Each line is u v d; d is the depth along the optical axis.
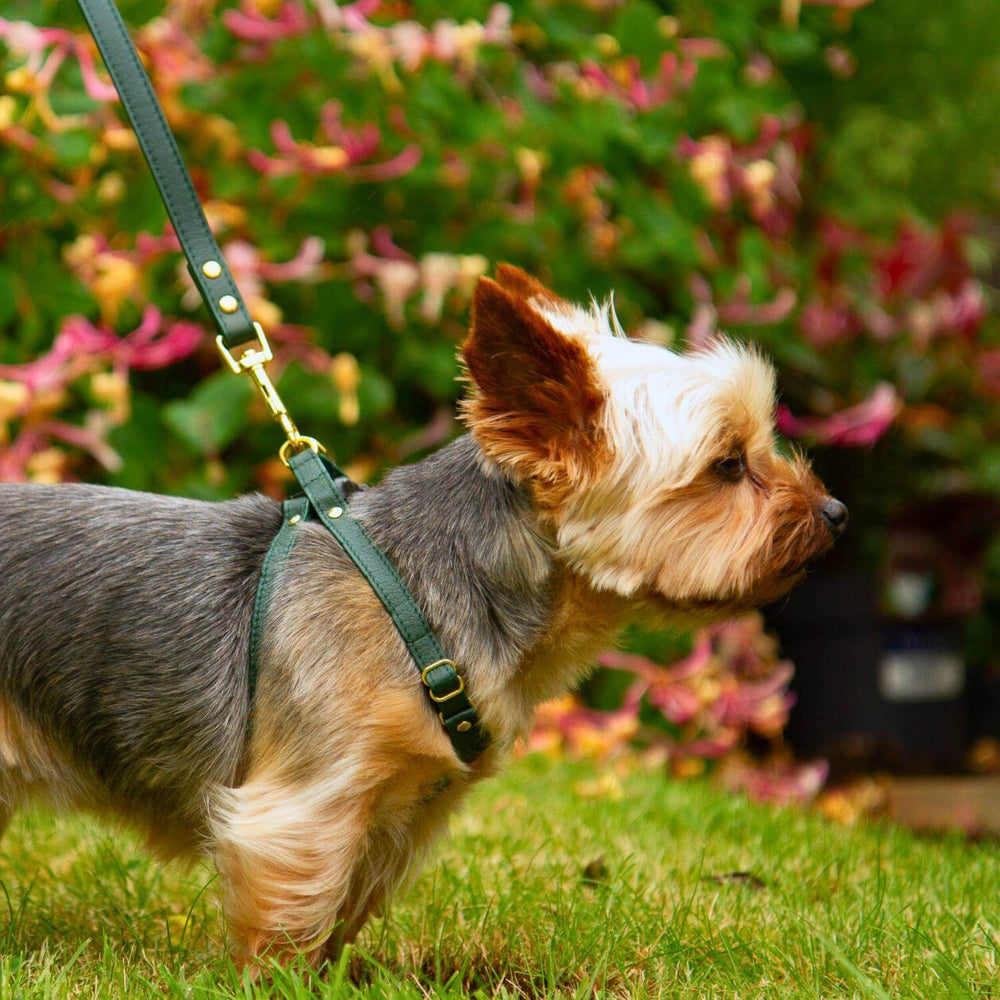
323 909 2.71
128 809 3.01
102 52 3.19
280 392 4.94
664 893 3.52
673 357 3.03
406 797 2.83
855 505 7.50
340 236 5.22
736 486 2.96
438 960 2.88
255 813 2.70
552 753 5.64
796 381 6.57
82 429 4.95
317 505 2.91
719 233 6.01
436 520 2.87
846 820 5.67
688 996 2.78
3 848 3.99
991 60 7.66
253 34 4.89
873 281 6.80
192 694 2.85
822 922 3.28
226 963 2.81
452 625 2.78
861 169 7.22
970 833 5.74
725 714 5.99
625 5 5.57
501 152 5.20
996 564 7.73
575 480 2.81
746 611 3.01
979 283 8.01
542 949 3.06
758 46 6.00
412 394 5.70
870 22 7.31
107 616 2.90
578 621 2.96
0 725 2.93
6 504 3.03
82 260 4.89
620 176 5.48
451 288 5.14
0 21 4.57
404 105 5.02
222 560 2.96
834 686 7.12
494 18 5.04
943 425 7.19
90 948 3.16
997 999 2.72
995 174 7.81
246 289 4.82
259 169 5.06
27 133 4.71
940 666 7.17
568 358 2.78
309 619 2.75
